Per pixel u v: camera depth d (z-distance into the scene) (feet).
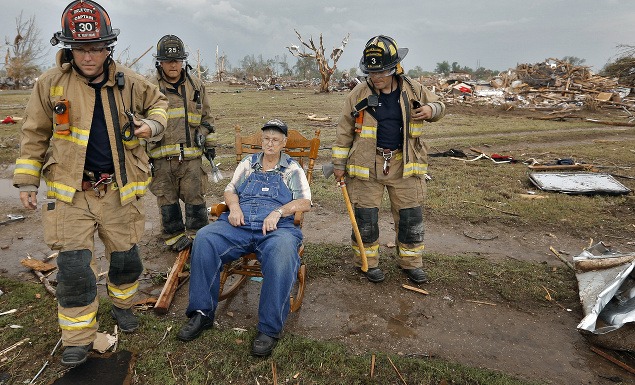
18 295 11.33
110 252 9.19
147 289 12.09
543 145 37.24
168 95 12.84
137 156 8.95
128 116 8.33
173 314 10.75
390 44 10.53
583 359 9.48
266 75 168.04
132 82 8.58
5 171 25.77
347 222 17.70
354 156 11.71
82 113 7.99
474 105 74.95
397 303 11.53
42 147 8.17
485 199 20.65
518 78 96.53
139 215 9.27
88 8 7.45
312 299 11.61
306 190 10.92
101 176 8.46
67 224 8.21
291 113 56.49
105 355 8.97
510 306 11.51
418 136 11.58
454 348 9.74
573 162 27.81
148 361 8.85
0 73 123.34
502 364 9.25
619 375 8.98
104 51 7.88
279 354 9.09
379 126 11.48
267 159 11.11
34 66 114.01
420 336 10.14
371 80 11.11
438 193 21.48
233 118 49.96
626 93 84.33
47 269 12.92
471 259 14.16
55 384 8.16
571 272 13.37
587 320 9.52
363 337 10.03
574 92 82.94
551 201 20.21
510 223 17.70
